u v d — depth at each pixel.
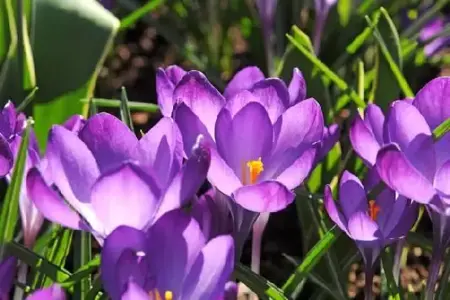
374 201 0.66
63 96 0.85
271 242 0.96
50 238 0.72
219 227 0.65
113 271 0.57
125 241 0.57
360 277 0.91
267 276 0.91
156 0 0.95
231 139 0.64
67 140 0.61
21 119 0.70
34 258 0.65
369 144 0.67
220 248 0.58
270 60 1.11
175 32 1.25
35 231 0.69
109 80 1.29
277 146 0.65
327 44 1.15
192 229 0.58
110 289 0.57
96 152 0.62
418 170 0.64
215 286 0.57
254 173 0.64
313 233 0.81
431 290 0.68
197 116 0.63
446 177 0.63
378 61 0.89
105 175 0.57
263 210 0.62
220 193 0.65
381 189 0.72
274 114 0.67
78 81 0.85
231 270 0.57
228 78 1.31
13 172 0.63
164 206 0.59
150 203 0.58
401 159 0.61
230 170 0.62
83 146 0.61
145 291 0.56
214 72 1.20
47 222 0.79
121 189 0.58
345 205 0.65
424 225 0.97
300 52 0.90
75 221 0.59
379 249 0.66
